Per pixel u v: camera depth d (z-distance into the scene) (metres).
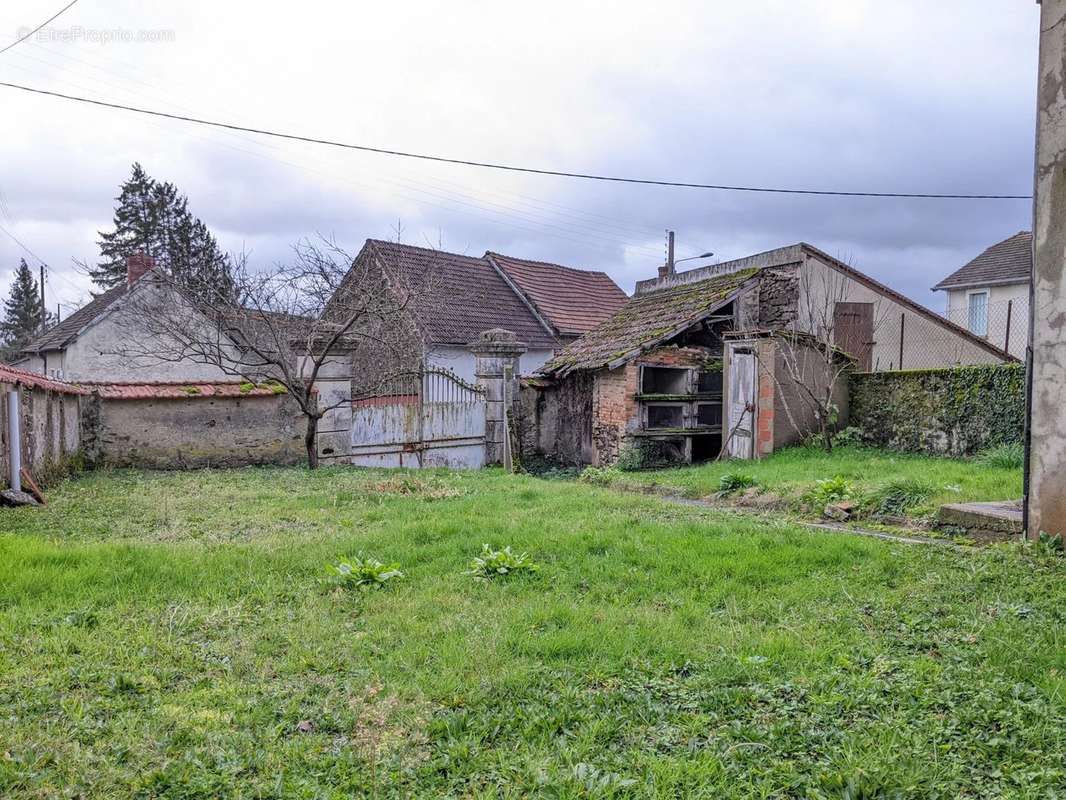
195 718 3.14
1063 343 5.83
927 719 3.08
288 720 3.15
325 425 13.57
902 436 12.62
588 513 7.90
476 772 2.75
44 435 10.27
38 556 5.53
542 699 3.33
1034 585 4.95
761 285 16.47
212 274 14.46
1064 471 5.83
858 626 4.28
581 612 4.47
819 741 2.93
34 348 24.06
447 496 9.44
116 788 2.64
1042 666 3.60
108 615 4.43
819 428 13.59
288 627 4.29
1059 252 5.86
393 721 3.15
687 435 15.03
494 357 15.86
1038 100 6.05
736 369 14.27
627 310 19.20
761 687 3.40
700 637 4.09
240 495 9.49
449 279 25.00
